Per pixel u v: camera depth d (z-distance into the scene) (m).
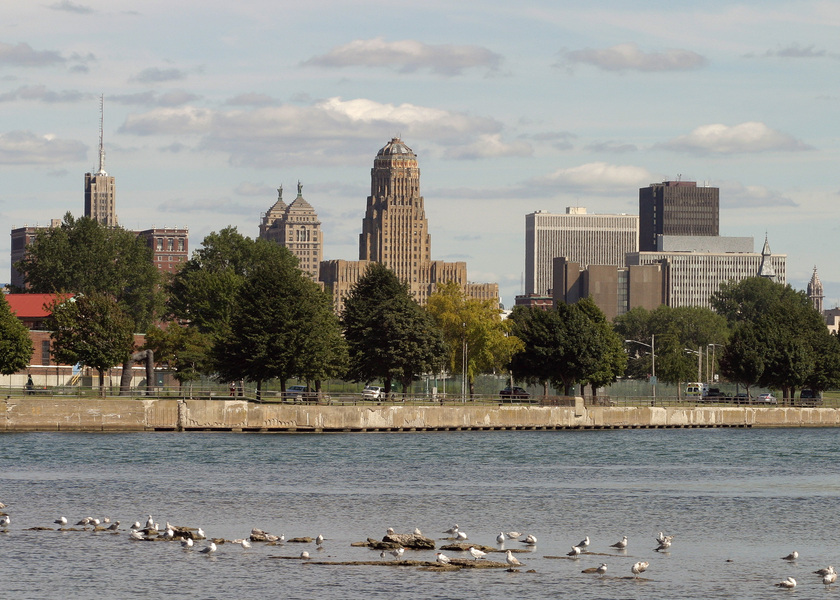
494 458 180.12
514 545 94.81
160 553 87.38
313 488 132.75
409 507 117.06
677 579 81.94
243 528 102.31
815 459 186.88
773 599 76.38
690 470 164.38
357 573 81.00
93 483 134.12
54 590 76.12
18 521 103.19
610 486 140.00
